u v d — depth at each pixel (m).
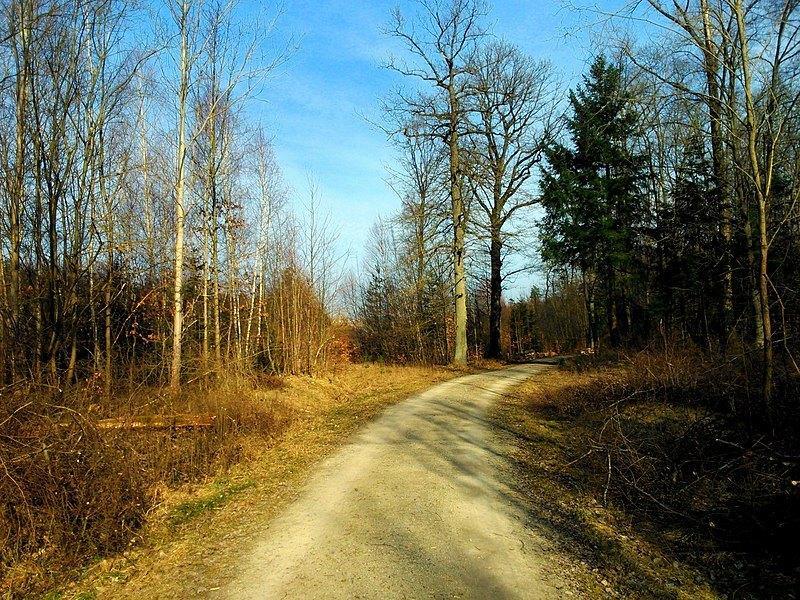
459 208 25.98
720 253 12.71
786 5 7.45
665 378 11.70
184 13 14.35
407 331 33.47
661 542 5.99
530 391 16.58
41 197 13.20
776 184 10.99
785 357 9.33
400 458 9.38
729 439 8.06
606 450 8.36
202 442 9.64
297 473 8.81
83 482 6.14
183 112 14.62
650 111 11.09
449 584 4.93
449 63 25.64
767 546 5.54
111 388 11.59
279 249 23.14
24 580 5.21
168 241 19.84
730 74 8.31
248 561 5.57
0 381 9.04
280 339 21.66
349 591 4.83
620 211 22.70
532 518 6.62
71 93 13.21
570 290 45.59
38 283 12.44
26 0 11.58
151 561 5.69
